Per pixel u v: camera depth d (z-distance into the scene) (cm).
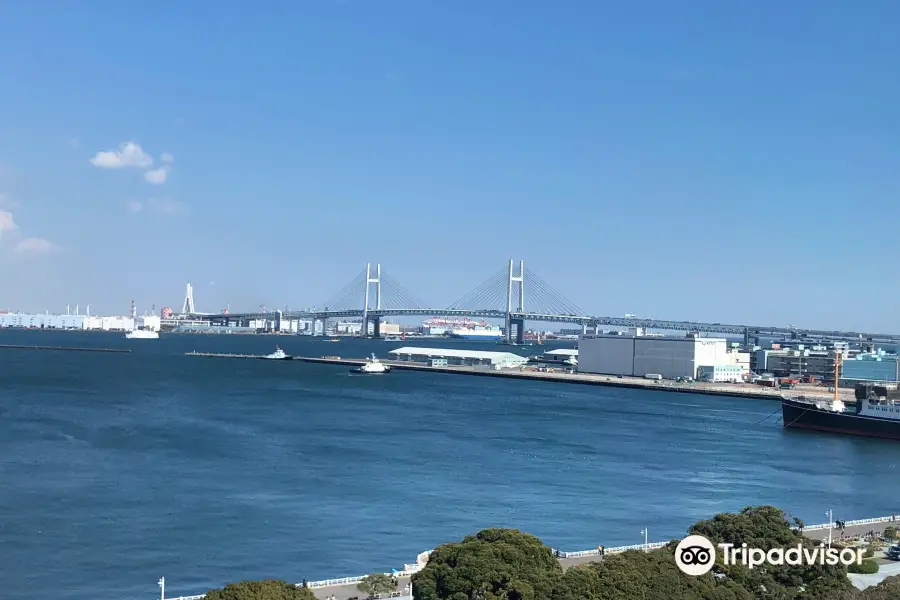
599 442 18438
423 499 12562
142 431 17838
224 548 10044
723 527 7362
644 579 6100
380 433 18638
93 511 11375
